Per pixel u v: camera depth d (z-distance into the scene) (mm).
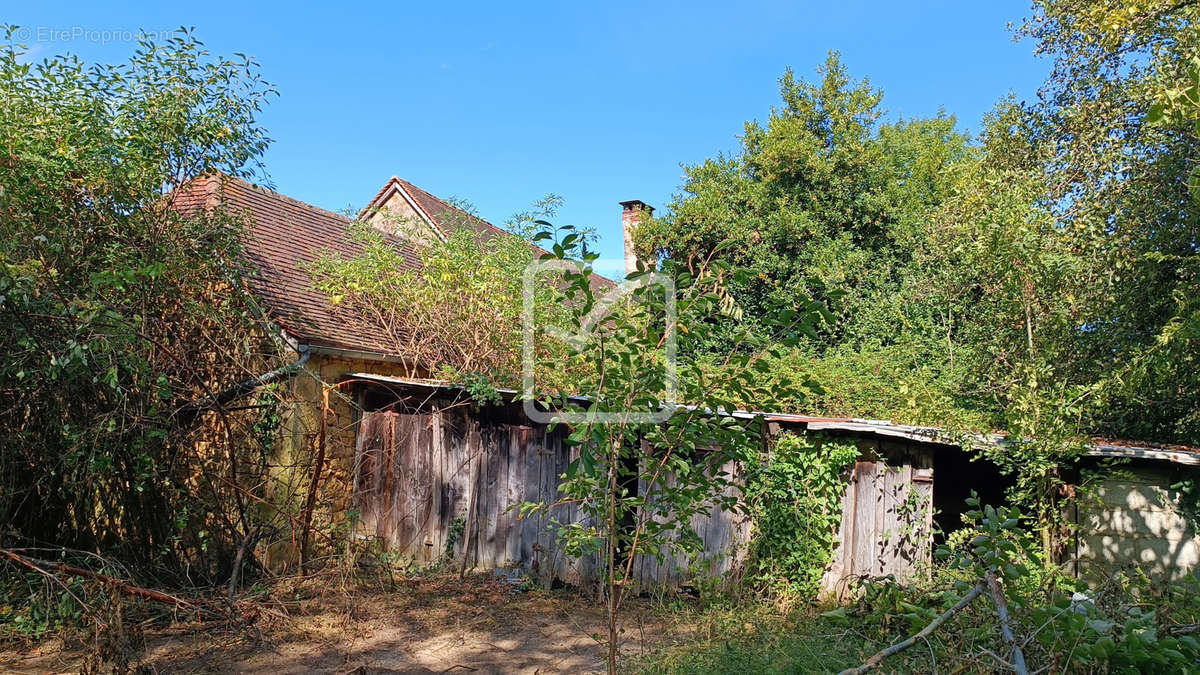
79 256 7102
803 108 19906
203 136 7742
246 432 8938
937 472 9672
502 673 6285
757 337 4270
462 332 10414
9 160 6523
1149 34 8445
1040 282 8359
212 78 7781
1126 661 3764
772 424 8086
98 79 7246
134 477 7715
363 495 10141
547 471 9188
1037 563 7070
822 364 13070
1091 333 9172
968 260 9039
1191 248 8922
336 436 9961
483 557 9477
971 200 8539
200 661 6355
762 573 7988
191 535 8484
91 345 6594
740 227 18031
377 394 10453
